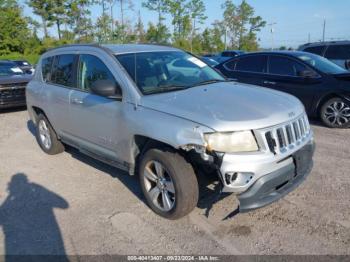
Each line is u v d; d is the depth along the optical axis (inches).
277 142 122.7
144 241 128.1
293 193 159.8
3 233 135.9
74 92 179.3
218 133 117.3
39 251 124.3
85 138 179.3
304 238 126.4
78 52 183.2
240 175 118.4
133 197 161.8
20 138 273.3
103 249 124.4
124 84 148.5
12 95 367.2
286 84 297.3
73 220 143.8
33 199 163.6
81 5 1898.4
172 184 132.6
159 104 134.9
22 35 1900.8
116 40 1761.8
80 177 187.8
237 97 140.6
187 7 1910.7
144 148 144.7
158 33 1892.2
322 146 227.9
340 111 272.8
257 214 142.9
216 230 133.3
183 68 172.6
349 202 150.5
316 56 311.6
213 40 2329.0
